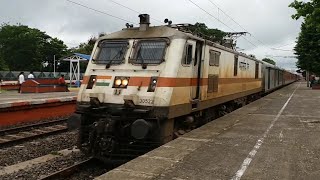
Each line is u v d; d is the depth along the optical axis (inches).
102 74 390.0
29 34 2918.3
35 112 637.3
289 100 885.8
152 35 392.5
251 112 604.7
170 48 376.2
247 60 742.5
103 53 408.2
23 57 2842.0
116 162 352.2
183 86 384.2
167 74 361.1
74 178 328.5
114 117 354.9
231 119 512.7
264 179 240.4
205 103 462.3
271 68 1264.8
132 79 371.6
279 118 530.6
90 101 375.6
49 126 580.7
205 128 430.3
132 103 356.5
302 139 371.6
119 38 408.2
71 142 470.6
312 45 1614.2
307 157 297.6
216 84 502.0
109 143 352.8
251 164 275.3
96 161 378.3
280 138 375.2
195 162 278.2
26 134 508.7
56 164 364.2
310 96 1054.4
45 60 3016.7
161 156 294.4
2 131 500.1
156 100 350.9
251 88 818.8
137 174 246.7
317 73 1697.8
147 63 375.9
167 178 239.6
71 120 370.9
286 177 244.7
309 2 576.4
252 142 354.0
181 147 326.3
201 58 434.3
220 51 514.9
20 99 729.6
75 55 1342.3
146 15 410.9
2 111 566.9
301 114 582.9
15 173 332.8
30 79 1085.8
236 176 246.1
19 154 407.8
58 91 1108.5
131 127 337.4
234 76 616.1
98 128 350.6
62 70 2962.6
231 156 297.9
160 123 354.0
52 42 3004.4
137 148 362.3
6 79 1907.0
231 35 903.1
